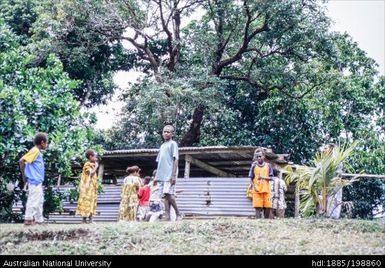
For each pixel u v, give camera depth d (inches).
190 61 919.0
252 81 906.7
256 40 933.8
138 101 804.0
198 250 257.0
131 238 278.8
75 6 802.8
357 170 930.7
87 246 267.6
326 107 925.2
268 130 951.6
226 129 985.5
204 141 1008.2
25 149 446.6
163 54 974.4
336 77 875.4
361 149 973.2
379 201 1063.6
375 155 936.9
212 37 863.7
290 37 864.9
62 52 818.2
